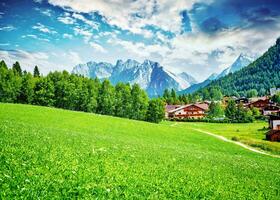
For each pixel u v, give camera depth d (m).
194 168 23.77
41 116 77.81
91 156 20.30
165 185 15.13
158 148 41.41
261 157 57.62
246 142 85.50
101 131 69.88
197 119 195.50
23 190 10.65
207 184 17.48
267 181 23.81
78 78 154.38
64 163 16.20
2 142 20.81
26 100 147.75
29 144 21.62
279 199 17.25
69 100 151.38
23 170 13.38
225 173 24.02
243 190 17.78
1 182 11.19
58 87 150.75
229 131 126.69
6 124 39.25
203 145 72.56
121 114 158.50
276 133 96.56
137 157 24.36
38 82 148.50
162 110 158.62
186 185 16.14
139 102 157.88
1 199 9.68
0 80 144.38
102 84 158.00
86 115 95.38
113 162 19.31
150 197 12.53
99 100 156.12
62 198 10.62
